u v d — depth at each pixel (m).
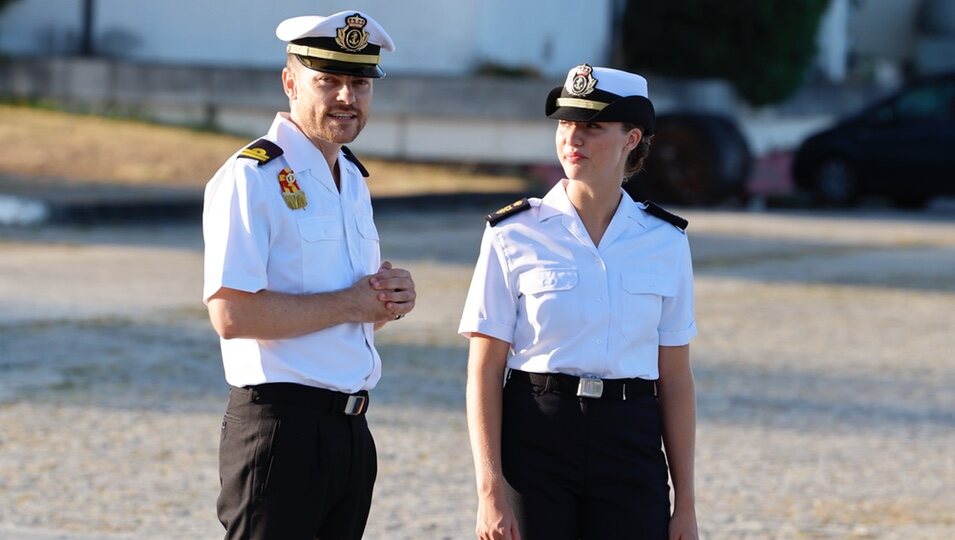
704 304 30.39
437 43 56.28
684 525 10.30
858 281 34.19
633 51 63.41
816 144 54.69
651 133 10.36
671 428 10.58
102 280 30.33
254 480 9.99
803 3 63.41
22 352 23.06
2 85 60.03
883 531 15.62
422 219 44.41
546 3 58.94
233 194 9.98
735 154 52.31
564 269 10.22
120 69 58.81
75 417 19.39
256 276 9.92
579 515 10.28
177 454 17.89
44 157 48.81
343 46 10.07
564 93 10.16
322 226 10.19
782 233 44.12
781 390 22.53
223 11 59.91
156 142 53.12
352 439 10.27
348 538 10.53
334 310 10.03
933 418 20.97
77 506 15.67
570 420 10.14
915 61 92.06
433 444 18.69
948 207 56.50
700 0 62.19
